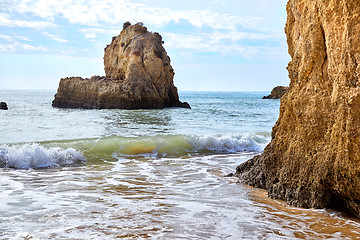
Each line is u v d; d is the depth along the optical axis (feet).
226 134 46.01
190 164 31.50
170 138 41.09
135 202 18.43
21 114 88.28
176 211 16.79
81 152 34.73
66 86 134.10
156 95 117.60
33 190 20.97
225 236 13.42
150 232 13.75
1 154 29.53
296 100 18.98
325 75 17.63
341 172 15.42
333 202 16.99
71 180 24.25
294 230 14.19
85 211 16.60
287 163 19.29
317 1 18.15
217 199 19.20
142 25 132.98
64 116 83.25
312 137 17.58
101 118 78.74
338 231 14.10
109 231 13.82
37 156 30.30
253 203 18.35
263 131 56.34
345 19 15.72
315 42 18.19
